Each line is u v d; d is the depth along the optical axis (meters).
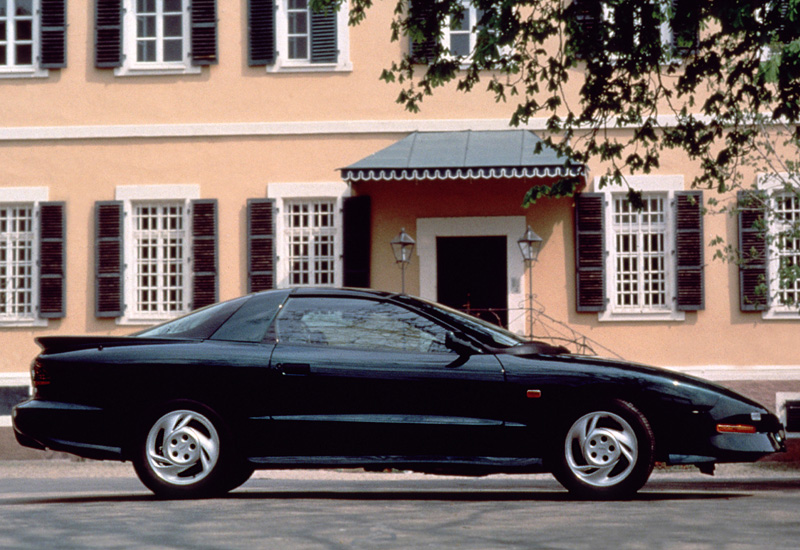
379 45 15.95
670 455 7.46
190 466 7.68
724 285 15.45
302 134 15.94
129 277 16.03
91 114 16.19
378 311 7.83
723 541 5.43
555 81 12.31
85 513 6.84
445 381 7.51
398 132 15.81
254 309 7.92
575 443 7.49
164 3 16.27
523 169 14.22
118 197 16.06
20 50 16.34
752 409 7.55
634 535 5.64
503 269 15.68
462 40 15.86
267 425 7.63
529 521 6.22
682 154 15.60
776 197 14.05
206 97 16.08
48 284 16.06
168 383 7.73
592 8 10.96
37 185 16.17
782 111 11.48
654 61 11.48
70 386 7.85
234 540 5.50
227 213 15.98
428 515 6.53
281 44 16.08
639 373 7.55
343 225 15.69
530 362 7.57
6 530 6.01
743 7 9.42
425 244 15.68
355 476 13.03
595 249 15.50
